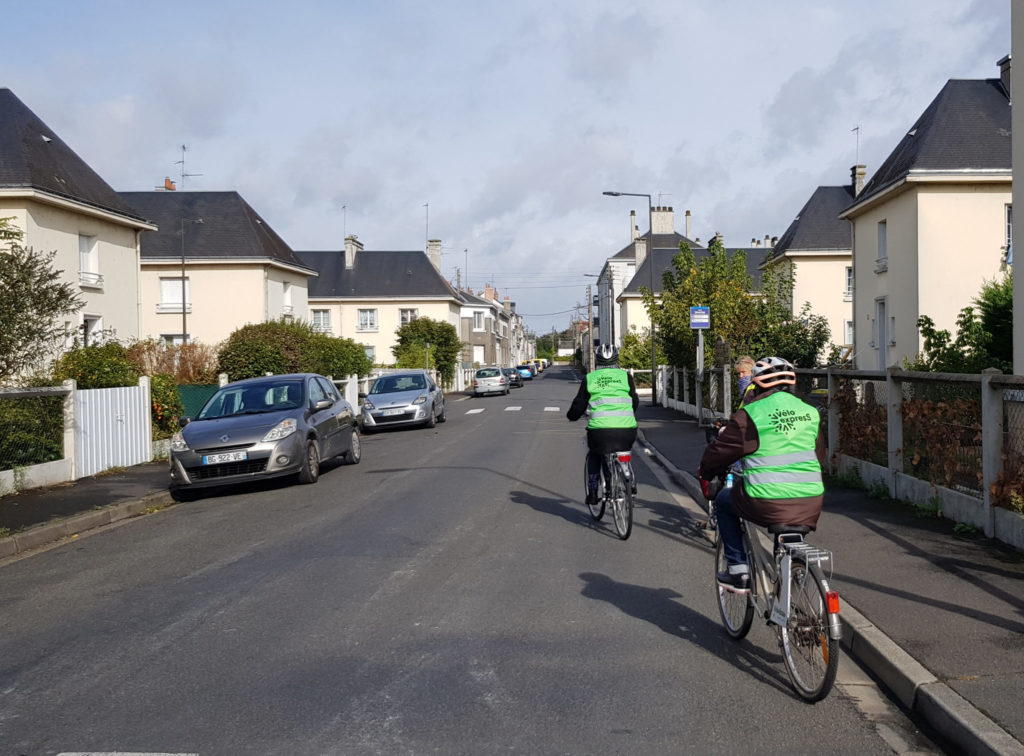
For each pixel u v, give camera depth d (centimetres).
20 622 579
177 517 1014
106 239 2469
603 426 830
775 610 450
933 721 388
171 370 2314
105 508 1016
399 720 398
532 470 1339
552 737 379
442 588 636
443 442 1855
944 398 783
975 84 2302
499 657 485
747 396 464
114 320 2508
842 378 1052
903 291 2234
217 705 420
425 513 958
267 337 2598
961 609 524
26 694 441
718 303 2305
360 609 584
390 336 5991
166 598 629
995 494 688
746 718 401
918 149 2167
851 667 478
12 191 2089
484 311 7750
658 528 872
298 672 464
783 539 439
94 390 1350
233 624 557
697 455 1507
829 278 3825
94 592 656
